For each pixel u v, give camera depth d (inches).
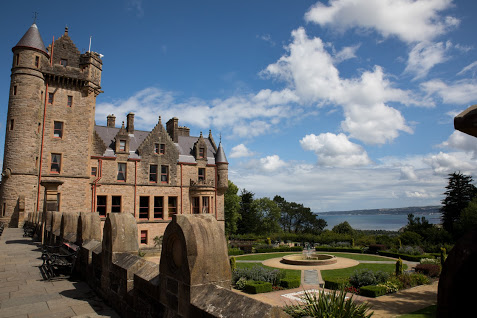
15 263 503.2
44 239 748.6
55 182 816.3
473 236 71.2
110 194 1533.0
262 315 130.3
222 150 1903.3
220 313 146.3
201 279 173.0
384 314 541.0
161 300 200.4
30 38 1349.7
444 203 2193.7
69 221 552.4
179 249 186.5
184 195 1734.7
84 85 1454.2
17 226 1220.5
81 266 409.7
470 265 68.5
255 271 824.9
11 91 1326.3
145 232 1608.0
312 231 3344.0
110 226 303.1
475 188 2117.4
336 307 270.4
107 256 306.2
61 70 1397.6
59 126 1408.7
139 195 1606.8
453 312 70.2
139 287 234.8
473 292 68.3
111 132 1701.5
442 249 1055.6
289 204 4082.2
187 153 1838.1
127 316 252.2
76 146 1423.5
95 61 1509.6
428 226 1897.1
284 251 1702.8
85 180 1427.2
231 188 2669.8
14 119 1289.4
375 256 1443.2
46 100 1378.0
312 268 1059.3
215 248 182.2
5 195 1245.1
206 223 189.5
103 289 311.7
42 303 297.1
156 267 239.6
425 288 765.3
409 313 538.0
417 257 1269.7
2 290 344.5
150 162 1660.9
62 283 377.1
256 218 3097.9
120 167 1587.1
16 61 1330.0
